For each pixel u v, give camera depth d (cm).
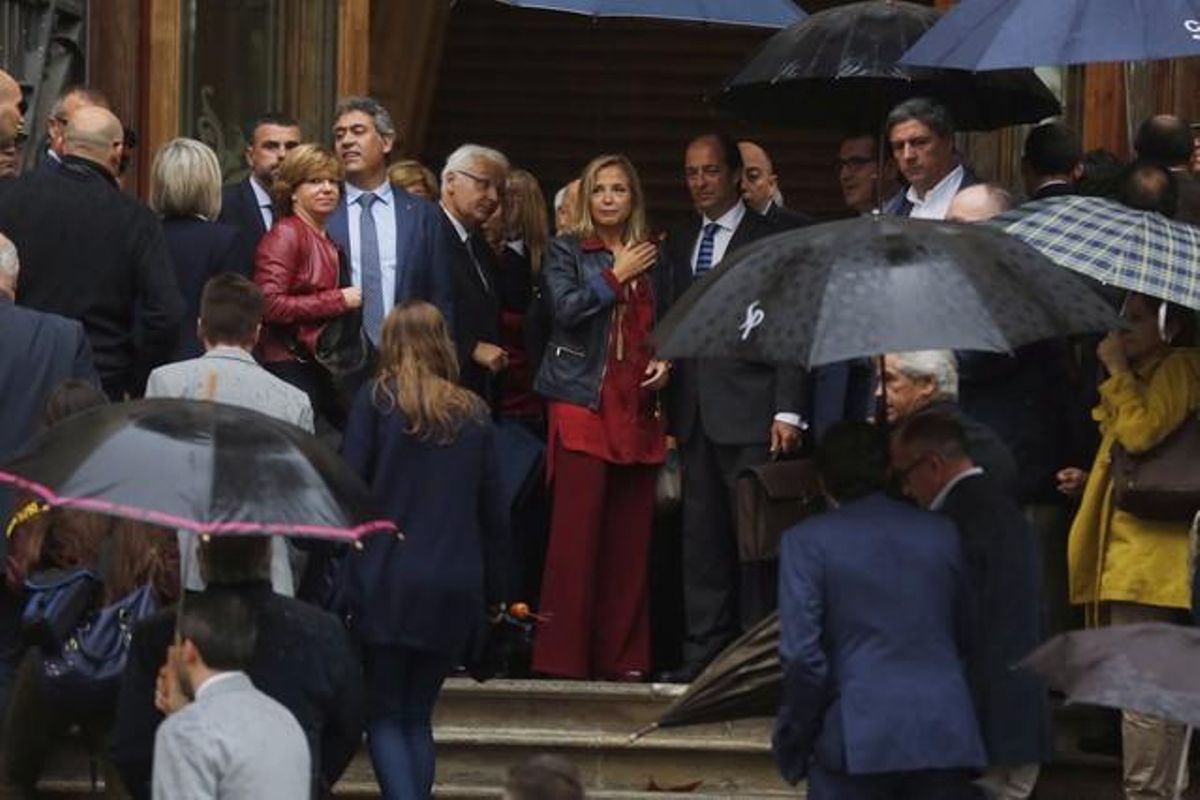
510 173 3559
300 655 2420
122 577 2809
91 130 3200
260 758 2161
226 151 4059
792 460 3275
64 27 3966
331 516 2225
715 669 2723
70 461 2220
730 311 2442
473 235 3475
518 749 3238
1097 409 3034
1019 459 3122
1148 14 3016
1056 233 2844
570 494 3381
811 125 3591
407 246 3391
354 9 4088
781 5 3519
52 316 3030
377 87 5034
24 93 3862
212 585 2408
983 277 2409
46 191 3183
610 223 3381
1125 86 4025
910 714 2422
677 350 2450
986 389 3127
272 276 3269
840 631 2450
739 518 3259
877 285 2397
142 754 2445
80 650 2800
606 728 3291
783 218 3444
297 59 4081
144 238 3197
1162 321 2977
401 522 2934
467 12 5581
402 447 2936
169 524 2178
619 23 5562
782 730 2483
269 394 2877
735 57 5559
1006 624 2531
